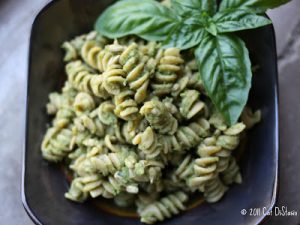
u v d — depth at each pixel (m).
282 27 0.24
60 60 0.23
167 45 0.20
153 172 0.19
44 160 0.22
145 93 0.19
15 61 0.26
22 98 0.25
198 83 0.20
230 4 0.20
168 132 0.19
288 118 0.23
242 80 0.19
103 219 0.21
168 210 0.21
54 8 0.21
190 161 0.20
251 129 0.21
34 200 0.20
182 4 0.20
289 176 0.23
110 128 0.20
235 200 0.21
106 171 0.20
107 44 0.22
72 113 0.21
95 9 0.22
